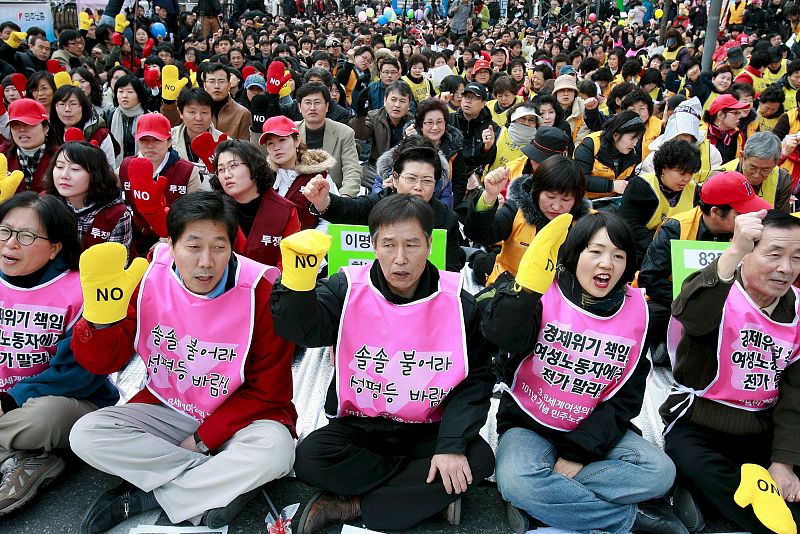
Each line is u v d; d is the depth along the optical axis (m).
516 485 2.55
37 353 2.79
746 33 16.55
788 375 2.71
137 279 2.51
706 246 3.38
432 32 21.14
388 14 22.89
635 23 22.12
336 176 5.79
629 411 2.75
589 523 2.55
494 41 15.70
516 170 4.91
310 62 12.46
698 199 4.28
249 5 19.31
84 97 5.86
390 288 2.61
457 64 13.84
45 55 9.00
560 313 2.68
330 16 23.73
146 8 14.49
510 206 3.88
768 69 10.45
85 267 2.34
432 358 2.59
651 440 3.25
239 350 2.66
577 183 3.63
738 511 2.60
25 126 4.68
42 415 2.65
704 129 6.66
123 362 2.63
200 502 2.55
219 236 2.51
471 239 3.78
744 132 7.32
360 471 2.61
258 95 6.22
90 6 14.24
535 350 2.71
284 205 3.82
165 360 2.69
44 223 2.69
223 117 6.75
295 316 2.37
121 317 2.45
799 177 5.57
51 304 2.77
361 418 2.72
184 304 2.64
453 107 8.04
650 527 2.62
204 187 4.77
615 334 2.64
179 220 2.47
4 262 2.68
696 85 10.04
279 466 2.57
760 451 2.83
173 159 4.62
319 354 4.05
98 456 2.51
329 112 7.33
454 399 2.61
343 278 2.67
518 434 2.75
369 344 2.60
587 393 2.69
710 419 2.81
